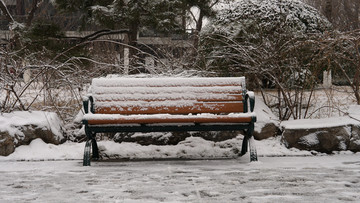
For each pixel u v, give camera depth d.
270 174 4.45
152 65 8.46
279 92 7.53
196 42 10.25
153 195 3.51
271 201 3.29
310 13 8.74
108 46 15.15
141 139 6.50
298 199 3.35
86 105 5.42
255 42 8.12
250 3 8.86
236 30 8.16
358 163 5.22
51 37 11.70
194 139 6.46
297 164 5.18
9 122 6.11
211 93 5.86
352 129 6.17
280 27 7.84
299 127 6.26
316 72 7.47
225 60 8.16
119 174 4.54
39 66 6.99
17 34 11.39
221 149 6.23
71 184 4.02
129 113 5.75
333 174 4.44
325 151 6.14
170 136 6.51
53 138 6.40
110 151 6.09
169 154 6.12
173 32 12.45
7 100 7.51
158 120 5.21
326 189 3.71
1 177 4.42
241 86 5.93
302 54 7.57
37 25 11.79
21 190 3.77
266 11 8.59
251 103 5.45
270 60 7.38
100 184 3.99
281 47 7.32
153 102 5.80
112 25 12.41
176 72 7.98
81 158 5.86
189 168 4.93
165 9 12.01
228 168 4.90
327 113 7.95
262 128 6.64
